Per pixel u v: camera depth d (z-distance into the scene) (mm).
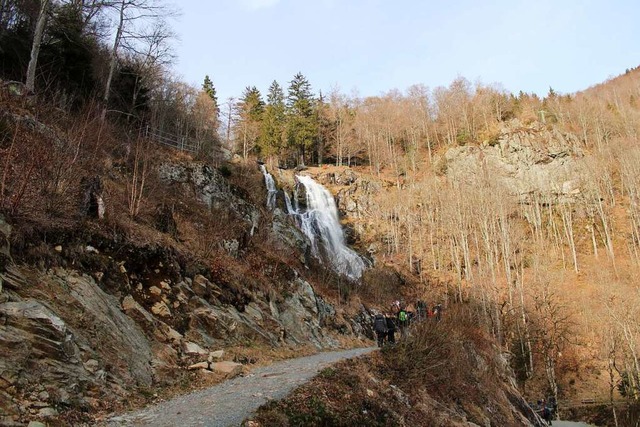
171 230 15836
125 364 8516
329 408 8477
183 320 11992
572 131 75000
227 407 7383
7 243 8031
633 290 41188
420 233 53250
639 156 58531
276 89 81375
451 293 42344
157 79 36281
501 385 19375
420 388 12633
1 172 9305
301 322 18609
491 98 83500
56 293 8398
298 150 69438
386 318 15742
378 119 80188
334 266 33500
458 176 65688
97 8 25047
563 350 38969
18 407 5957
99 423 6484
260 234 26547
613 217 57438
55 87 21375
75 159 11195
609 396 34438
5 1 22281
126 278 11102
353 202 54125
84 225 10680
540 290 41562
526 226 60406
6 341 6520
